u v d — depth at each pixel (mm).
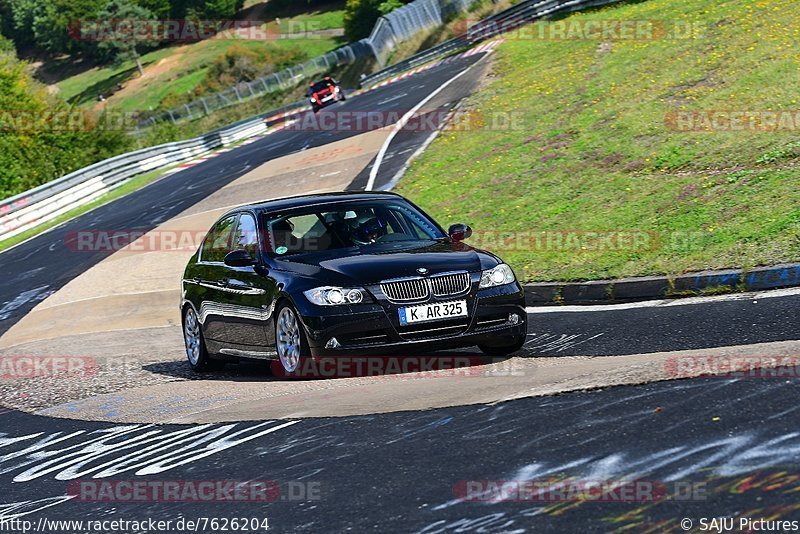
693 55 76375
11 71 166625
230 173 114062
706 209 44031
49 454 25469
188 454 22578
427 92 125062
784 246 36812
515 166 63031
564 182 55969
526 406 21656
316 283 28656
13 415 32156
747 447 16922
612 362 26188
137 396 32031
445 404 23016
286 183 91125
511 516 15359
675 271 37562
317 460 20172
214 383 32625
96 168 131250
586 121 67438
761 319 29688
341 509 16984
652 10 113875
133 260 74000
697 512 14539
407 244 31469
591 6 152625
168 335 47500
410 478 17984
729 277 35656
